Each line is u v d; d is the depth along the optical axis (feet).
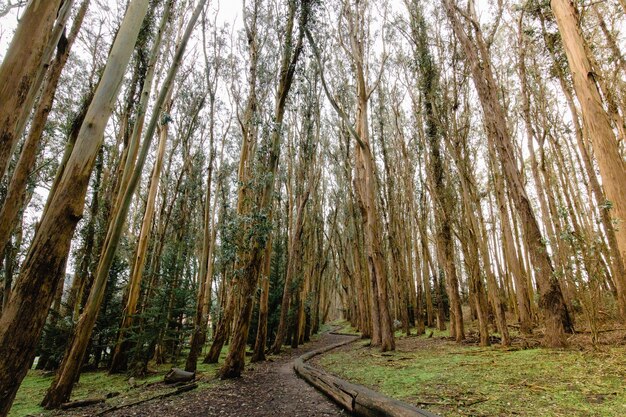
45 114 16.72
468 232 40.93
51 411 21.03
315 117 62.49
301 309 65.26
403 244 74.95
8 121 7.13
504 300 73.56
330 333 98.22
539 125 57.67
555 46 43.11
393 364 28.63
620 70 41.88
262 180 32.37
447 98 41.16
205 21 45.98
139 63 40.04
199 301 36.65
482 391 16.84
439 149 45.73
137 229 78.02
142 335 34.63
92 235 39.22
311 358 41.14
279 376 29.68
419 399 16.52
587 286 25.36
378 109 70.90
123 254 56.29
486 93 32.55
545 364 21.18
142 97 31.09
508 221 43.32
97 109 9.14
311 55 38.47
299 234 55.88
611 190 17.04
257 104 44.68
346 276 110.83
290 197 65.51
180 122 56.39
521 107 57.77
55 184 21.90
